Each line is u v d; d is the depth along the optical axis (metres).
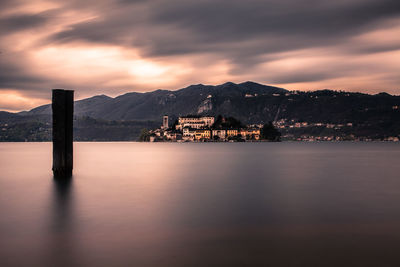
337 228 30.14
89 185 57.62
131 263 22.33
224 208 38.69
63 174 63.41
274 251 24.38
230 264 22.14
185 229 29.89
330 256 23.38
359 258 22.97
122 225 31.25
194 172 81.94
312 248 24.95
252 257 23.27
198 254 23.84
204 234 28.44
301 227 30.48
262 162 119.81
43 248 25.09
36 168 93.94
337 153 195.50
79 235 28.17
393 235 27.94
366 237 27.47
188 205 40.47
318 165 104.88
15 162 120.56
